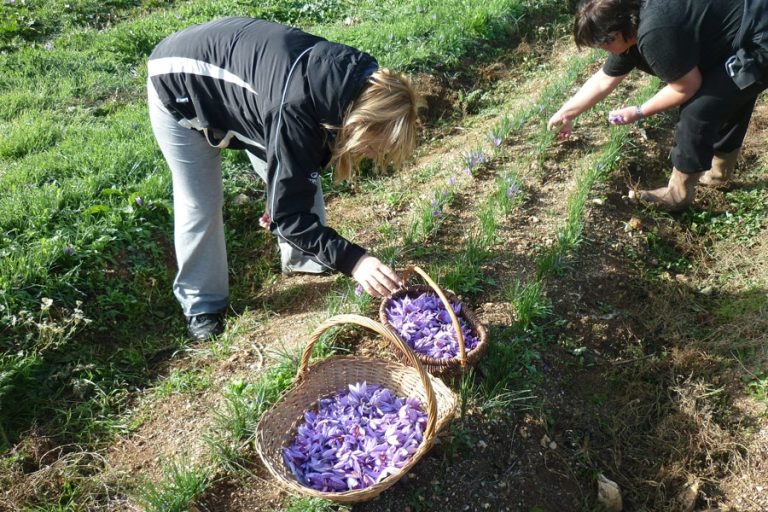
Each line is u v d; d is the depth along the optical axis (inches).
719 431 131.8
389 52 260.2
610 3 140.4
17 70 265.3
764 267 168.6
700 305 162.1
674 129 221.6
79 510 112.4
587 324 148.6
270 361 137.1
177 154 130.2
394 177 206.2
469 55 270.1
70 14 325.7
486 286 151.9
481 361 130.7
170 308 160.2
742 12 139.9
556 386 134.9
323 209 157.9
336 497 95.2
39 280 148.6
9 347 137.3
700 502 123.7
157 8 344.5
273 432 109.7
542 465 122.3
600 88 170.4
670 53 143.0
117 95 252.5
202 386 134.0
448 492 112.9
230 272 172.6
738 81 145.6
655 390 141.6
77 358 141.9
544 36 296.5
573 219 167.2
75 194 174.6
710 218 187.3
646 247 175.0
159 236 173.8
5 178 181.2
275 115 101.7
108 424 129.5
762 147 212.7
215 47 111.7
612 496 120.7
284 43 105.3
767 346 145.5
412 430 109.0
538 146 201.9
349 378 120.6
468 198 185.0
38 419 131.2
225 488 111.7
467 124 235.9
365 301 143.6
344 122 98.7
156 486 114.7
